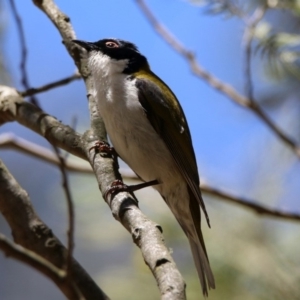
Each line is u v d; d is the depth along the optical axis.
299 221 9.49
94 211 10.28
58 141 8.56
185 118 10.41
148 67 10.59
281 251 9.11
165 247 6.26
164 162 9.87
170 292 5.43
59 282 6.19
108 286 9.48
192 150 10.19
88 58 10.02
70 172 10.72
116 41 10.23
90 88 9.71
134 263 9.66
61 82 10.05
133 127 9.68
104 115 9.55
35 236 7.56
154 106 9.88
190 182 9.74
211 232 9.38
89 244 10.30
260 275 8.88
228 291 8.91
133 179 10.88
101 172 7.93
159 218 10.09
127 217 6.98
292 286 8.78
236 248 9.15
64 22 10.24
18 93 9.31
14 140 10.65
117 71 9.93
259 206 9.50
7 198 7.69
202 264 8.93
